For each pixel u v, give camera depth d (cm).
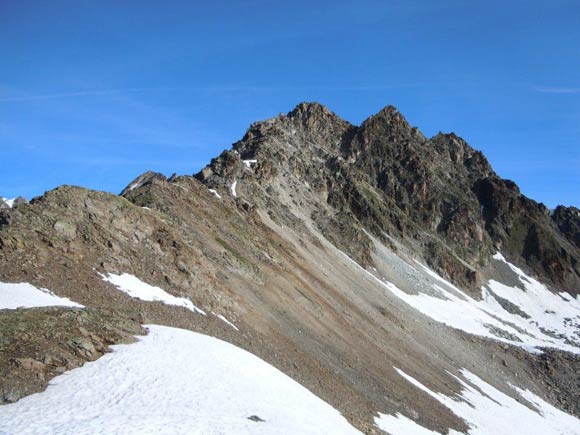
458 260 15538
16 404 2344
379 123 19712
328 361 5188
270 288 6203
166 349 3181
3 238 3800
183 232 5888
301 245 9569
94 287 3838
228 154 11219
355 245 12325
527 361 10269
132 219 4994
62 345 2853
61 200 4562
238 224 7819
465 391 7288
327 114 19388
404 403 5356
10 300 3216
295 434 2597
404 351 7362
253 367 3509
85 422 2209
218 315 4575
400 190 17675
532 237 18475
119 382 2662
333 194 14638
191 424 2352
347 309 7512
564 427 7919
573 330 13850
